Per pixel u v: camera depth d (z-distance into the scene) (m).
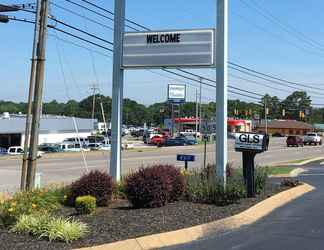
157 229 10.02
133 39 16.17
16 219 10.03
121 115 16.20
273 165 34.72
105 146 80.31
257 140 14.51
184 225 10.48
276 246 9.32
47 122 98.88
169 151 64.00
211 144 88.56
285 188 16.88
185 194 13.73
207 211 12.13
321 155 53.25
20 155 60.78
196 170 17.47
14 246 8.56
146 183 12.51
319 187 18.72
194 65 15.50
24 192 12.79
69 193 13.14
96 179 12.97
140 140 115.69
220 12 15.30
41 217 9.74
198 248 9.16
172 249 9.07
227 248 9.15
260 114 168.25
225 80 15.11
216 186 13.41
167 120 150.38
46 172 31.94
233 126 130.12
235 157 49.41
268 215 12.62
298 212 13.07
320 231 10.66
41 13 15.29
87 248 8.47
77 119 108.06
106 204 12.96
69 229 9.05
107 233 9.61
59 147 73.25
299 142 80.25
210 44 15.37
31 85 16.62
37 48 15.39
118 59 16.28
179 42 15.70
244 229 10.84
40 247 8.49
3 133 89.06
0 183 24.58
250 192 14.62
